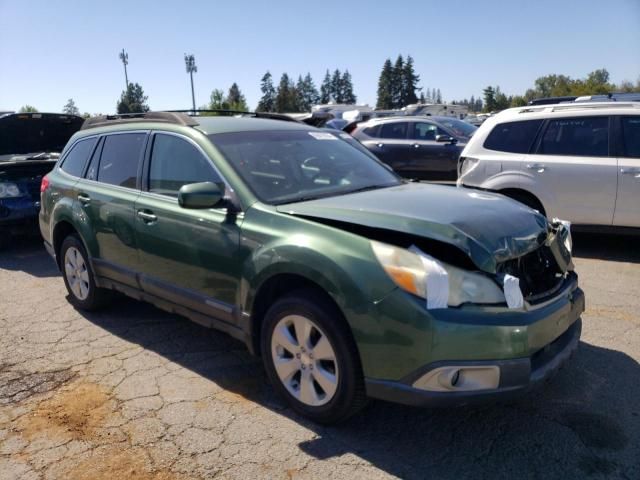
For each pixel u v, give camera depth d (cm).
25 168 810
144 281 448
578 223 711
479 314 289
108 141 512
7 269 737
